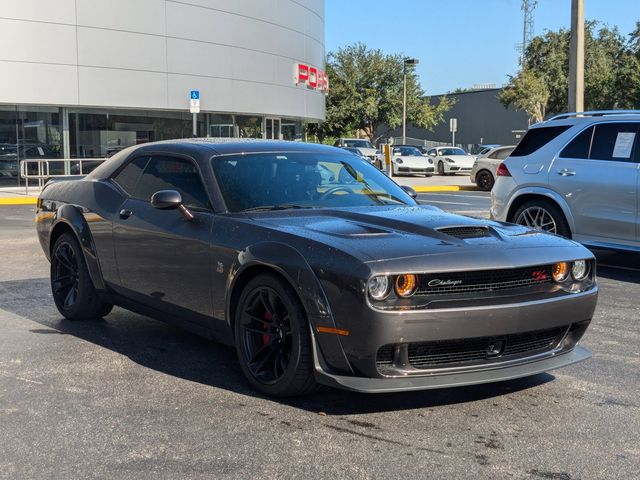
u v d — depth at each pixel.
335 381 3.74
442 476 3.22
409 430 3.76
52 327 5.91
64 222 5.93
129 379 4.58
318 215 4.54
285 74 30.20
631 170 7.77
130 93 24.25
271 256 4.01
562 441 3.63
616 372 4.78
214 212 4.61
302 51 31.75
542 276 4.07
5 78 21.88
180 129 26.52
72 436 3.67
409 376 3.75
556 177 8.43
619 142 8.00
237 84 27.44
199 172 4.90
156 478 3.20
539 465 3.35
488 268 3.81
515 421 3.90
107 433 3.71
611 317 6.34
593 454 3.48
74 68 23.03
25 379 4.57
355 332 3.65
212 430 3.75
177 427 3.78
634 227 7.72
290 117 31.61
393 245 3.87
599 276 8.27
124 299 5.43
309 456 3.43
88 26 23.19
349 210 4.67
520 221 8.93
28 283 7.79
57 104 22.86
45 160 21.11
